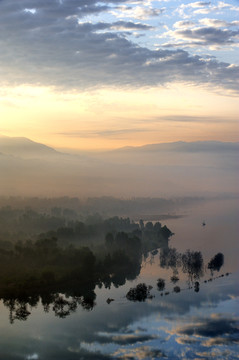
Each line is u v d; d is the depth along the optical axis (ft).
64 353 540.93
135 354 529.86
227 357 514.68
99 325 624.18
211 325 606.14
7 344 568.41
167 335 578.25
